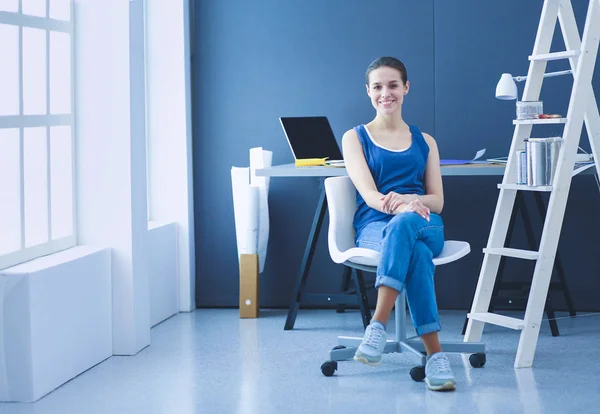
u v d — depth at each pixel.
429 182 4.01
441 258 3.67
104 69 4.13
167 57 5.28
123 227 4.16
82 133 4.16
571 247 5.23
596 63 5.10
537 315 3.90
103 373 3.87
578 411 3.21
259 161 5.14
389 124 4.02
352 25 5.30
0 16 3.49
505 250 4.08
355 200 4.02
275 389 3.57
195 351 4.27
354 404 3.34
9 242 3.63
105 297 4.12
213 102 5.45
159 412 3.28
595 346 4.30
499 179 5.27
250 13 5.38
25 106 3.76
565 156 3.93
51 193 3.99
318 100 5.36
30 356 3.44
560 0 4.20
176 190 5.33
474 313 4.20
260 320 5.08
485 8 5.21
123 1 4.10
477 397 3.42
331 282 5.43
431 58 5.26
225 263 5.50
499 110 5.23
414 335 4.64
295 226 5.43
